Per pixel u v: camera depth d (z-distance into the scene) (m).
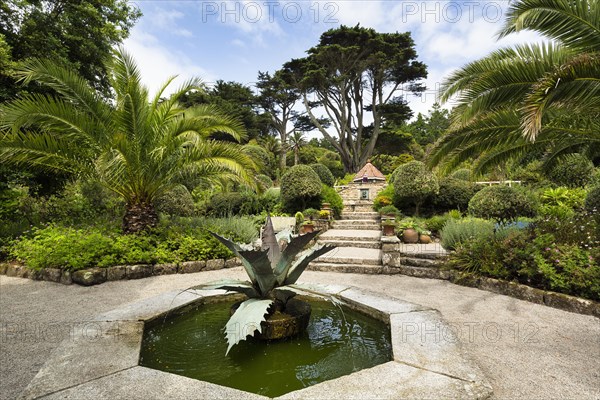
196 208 13.37
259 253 2.45
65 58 7.75
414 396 1.71
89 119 5.87
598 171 10.46
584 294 3.64
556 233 4.88
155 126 6.52
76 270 4.90
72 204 9.41
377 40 21.53
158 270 5.47
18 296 4.18
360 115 27.00
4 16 7.27
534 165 12.97
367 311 3.23
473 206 8.12
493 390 1.97
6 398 1.89
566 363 2.35
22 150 5.37
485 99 4.46
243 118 30.33
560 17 3.93
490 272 4.59
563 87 3.42
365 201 15.73
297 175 11.47
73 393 1.71
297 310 2.83
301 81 23.19
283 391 1.95
